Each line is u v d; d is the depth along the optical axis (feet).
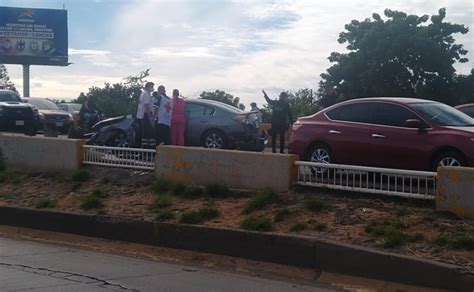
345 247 26.22
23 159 48.29
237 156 36.52
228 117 53.42
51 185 42.96
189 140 54.44
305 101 116.88
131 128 54.54
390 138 38.24
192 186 37.40
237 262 29.32
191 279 26.61
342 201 32.17
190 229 31.01
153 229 32.35
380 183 31.99
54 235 36.17
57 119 83.71
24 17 161.17
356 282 25.71
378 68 112.78
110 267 28.76
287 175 34.58
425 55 111.86
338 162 40.73
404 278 24.52
